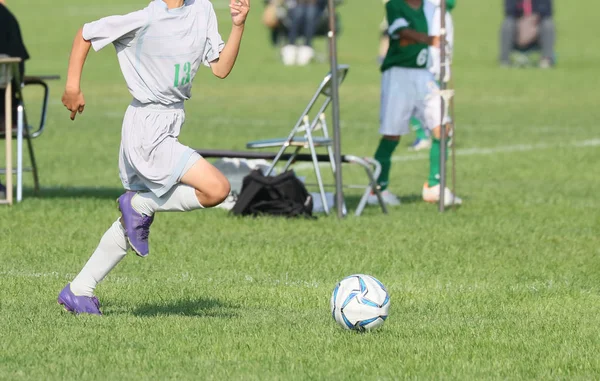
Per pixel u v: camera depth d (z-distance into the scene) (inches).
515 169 1857.8
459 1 6692.9
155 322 793.6
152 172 776.3
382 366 691.4
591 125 2484.0
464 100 2967.5
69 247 1109.1
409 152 2116.1
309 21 3885.3
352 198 1546.5
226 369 676.7
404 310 873.5
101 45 770.8
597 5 6417.3
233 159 1425.9
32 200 1409.9
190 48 781.3
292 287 946.1
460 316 856.3
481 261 1093.1
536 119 2583.7
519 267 1068.5
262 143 1338.6
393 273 1027.3
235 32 800.9
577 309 888.9
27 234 1178.6
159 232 1214.9
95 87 3097.9
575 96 3078.2
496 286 975.6
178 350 717.9
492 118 2598.4
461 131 2364.7
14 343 727.1
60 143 2074.3
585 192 1625.2
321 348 731.4
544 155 2018.9
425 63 1440.7
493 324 822.5
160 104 784.9
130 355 702.5
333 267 1043.9
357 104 2844.5
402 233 1242.0
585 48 4557.1
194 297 901.8
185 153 773.9
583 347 757.9
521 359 721.0
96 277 814.5
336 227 1267.2
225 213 1344.7
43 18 5364.2
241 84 3289.9
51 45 4168.3
